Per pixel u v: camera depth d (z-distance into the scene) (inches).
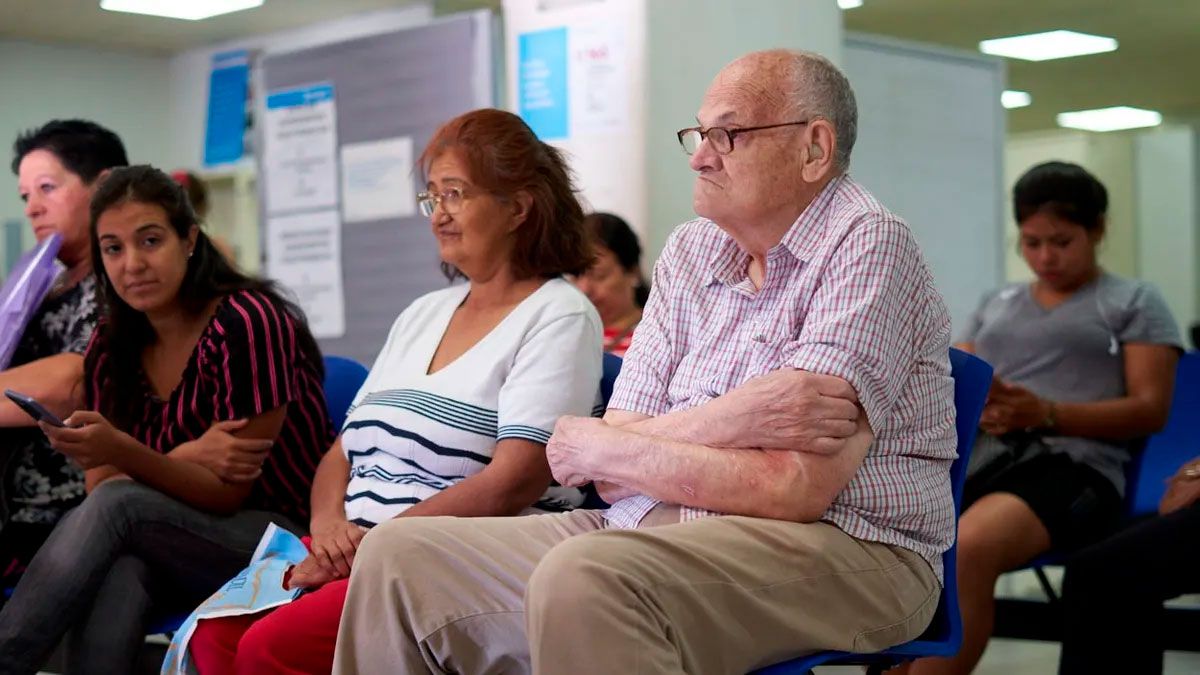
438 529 74.9
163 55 404.5
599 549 65.3
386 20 347.3
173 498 93.9
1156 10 349.4
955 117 230.7
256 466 97.3
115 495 91.5
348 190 192.1
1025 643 156.8
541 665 64.1
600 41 150.1
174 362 101.8
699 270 82.5
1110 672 93.9
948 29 371.6
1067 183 124.8
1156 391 119.3
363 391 95.7
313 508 93.9
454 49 180.5
